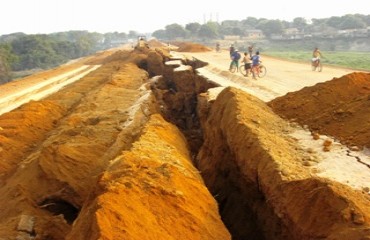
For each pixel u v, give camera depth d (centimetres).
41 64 8081
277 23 11631
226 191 1107
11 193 1191
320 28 11231
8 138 1698
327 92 1319
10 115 1934
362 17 11006
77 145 1329
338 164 853
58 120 2062
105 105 1980
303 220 655
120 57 5378
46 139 1661
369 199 664
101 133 1475
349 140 980
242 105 1245
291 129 1147
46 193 1184
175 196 739
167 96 2559
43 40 8731
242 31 12638
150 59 3891
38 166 1247
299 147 980
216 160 1216
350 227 564
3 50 6275
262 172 845
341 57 5691
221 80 2234
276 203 750
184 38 13175
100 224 597
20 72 7362
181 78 2667
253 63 2219
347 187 679
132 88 2495
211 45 10744
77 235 650
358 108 1109
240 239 934
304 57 6031
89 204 773
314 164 859
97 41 16312
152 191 730
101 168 1217
